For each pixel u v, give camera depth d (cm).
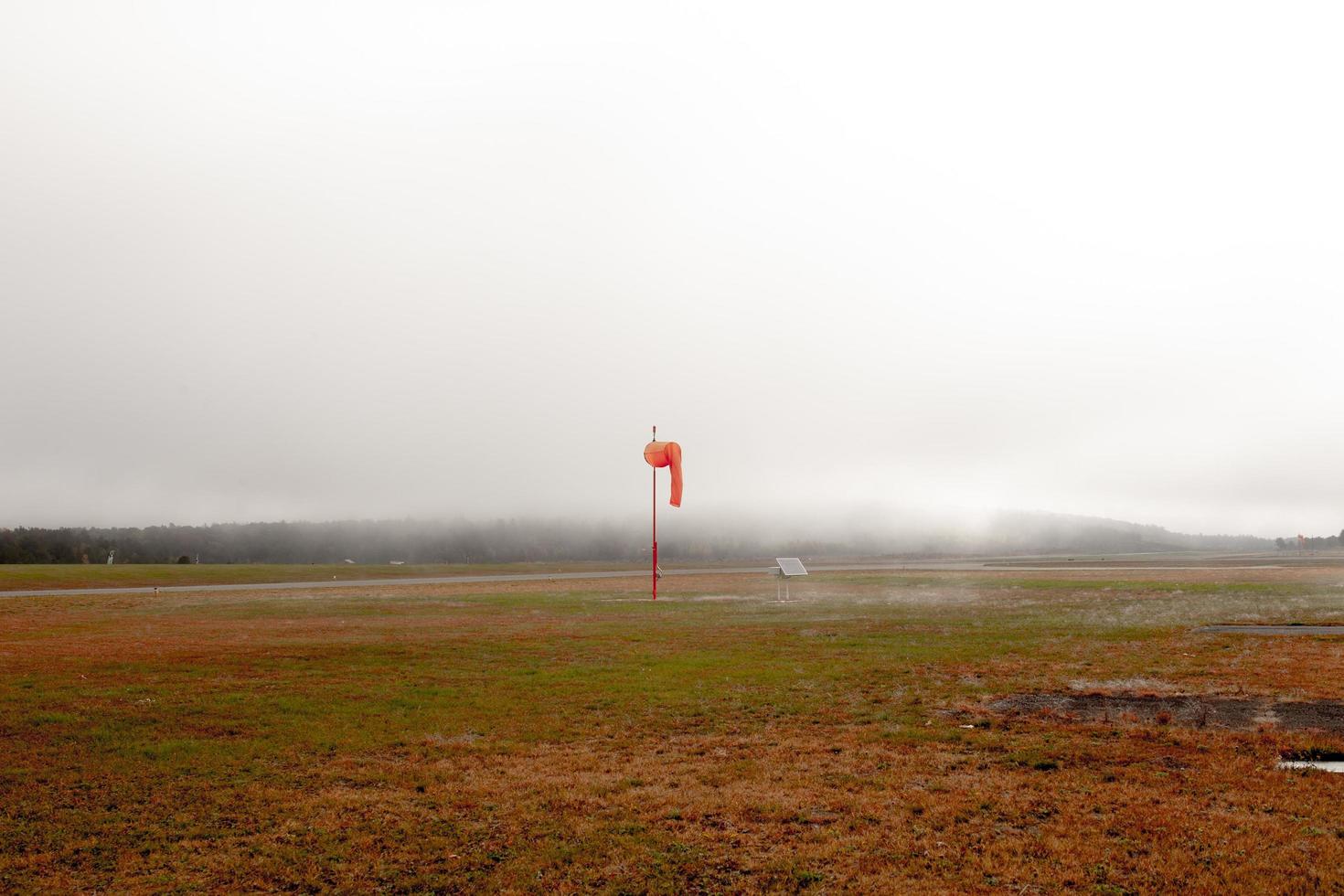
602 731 1326
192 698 1634
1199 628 2488
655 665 1970
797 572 4334
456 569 9544
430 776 1088
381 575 7769
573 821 906
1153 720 1309
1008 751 1146
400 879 769
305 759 1185
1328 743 1126
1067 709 1407
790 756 1148
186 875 789
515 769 1116
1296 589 4106
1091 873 736
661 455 4506
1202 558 11188
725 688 1658
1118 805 907
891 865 766
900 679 1709
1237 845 788
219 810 970
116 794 1037
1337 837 802
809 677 1752
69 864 820
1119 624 2659
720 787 1014
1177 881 716
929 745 1185
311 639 2583
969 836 831
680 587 5256
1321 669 1712
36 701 1609
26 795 1034
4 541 14038
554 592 4934
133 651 2333
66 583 6031
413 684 1767
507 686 1728
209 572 7662
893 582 5350
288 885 764
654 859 794
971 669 1817
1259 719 1295
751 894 712
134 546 17912
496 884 749
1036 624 2702
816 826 873
